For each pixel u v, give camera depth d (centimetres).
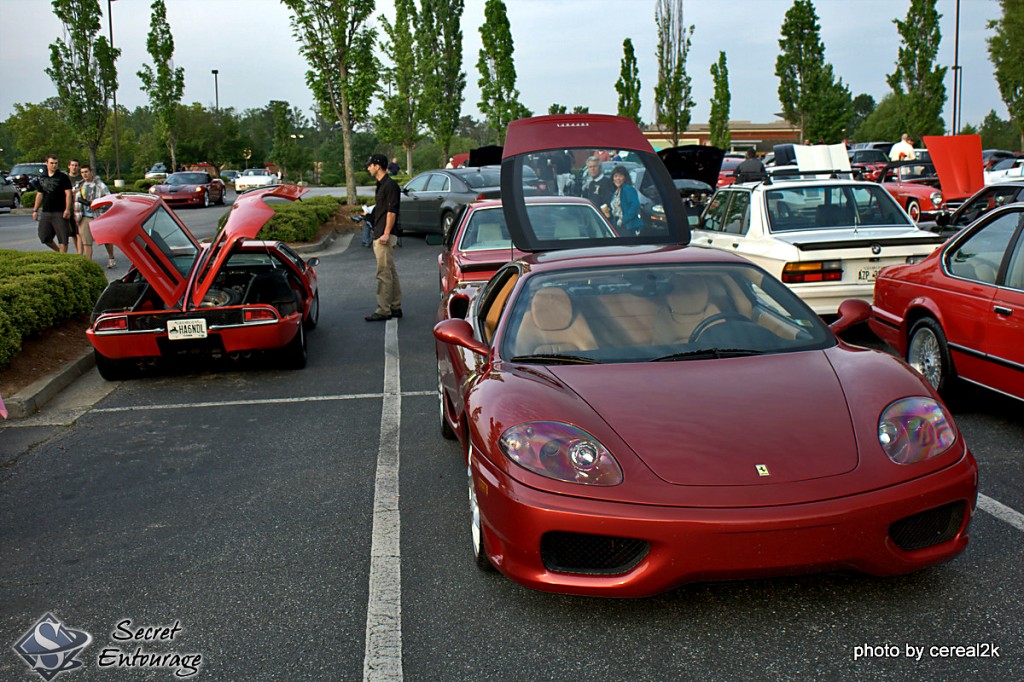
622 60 4644
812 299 750
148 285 798
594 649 301
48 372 770
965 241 565
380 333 956
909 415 323
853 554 293
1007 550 363
